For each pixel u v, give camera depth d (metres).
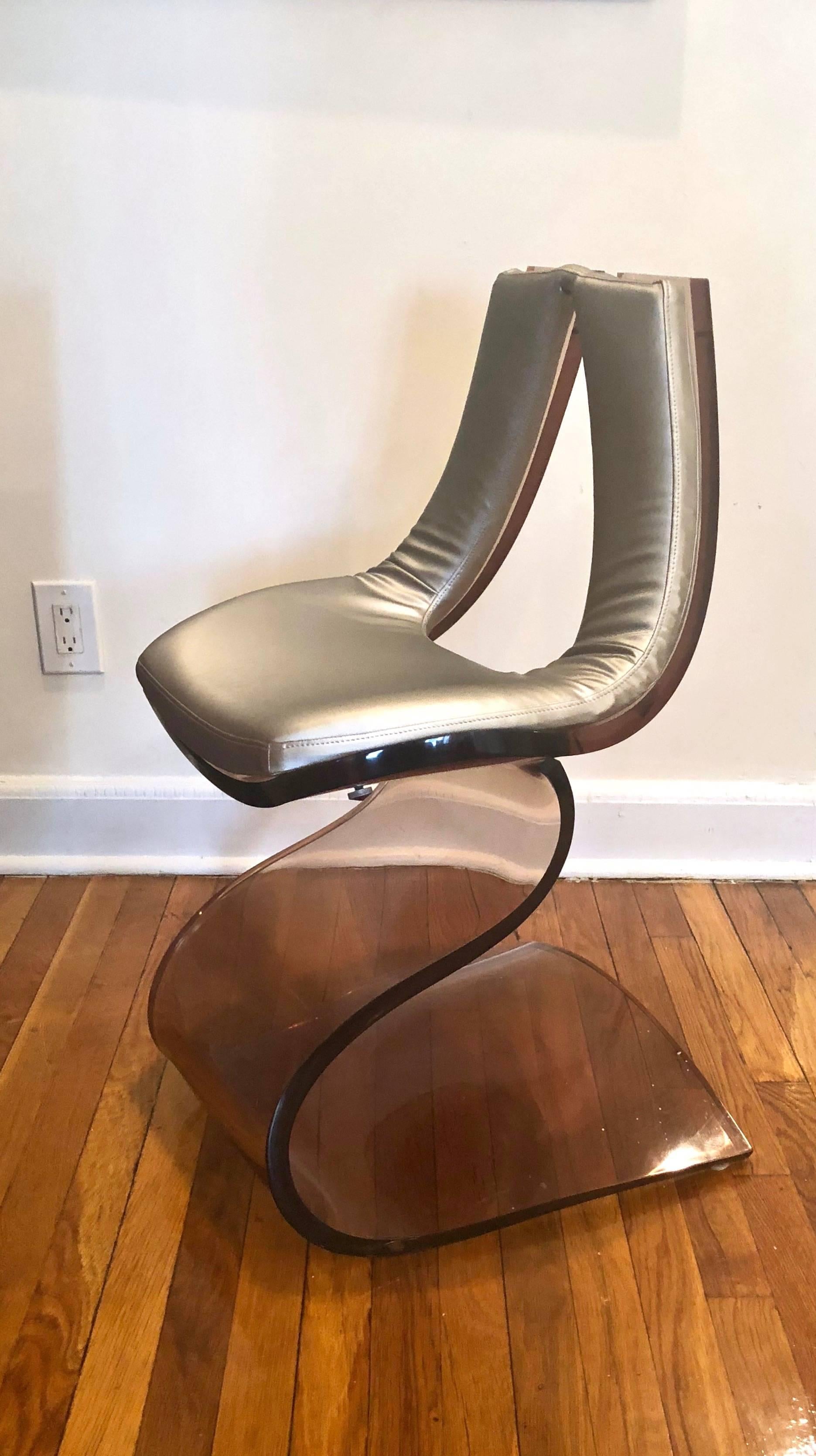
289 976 1.03
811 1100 1.18
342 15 1.17
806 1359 0.90
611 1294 0.96
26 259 1.26
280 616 1.08
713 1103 1.13
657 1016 1.30
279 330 1.31
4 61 1.18
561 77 1.21
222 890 1.20
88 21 1.17
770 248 1.28
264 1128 0.91
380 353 1.32
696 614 0.95
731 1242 1.01
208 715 0.90
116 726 1.51
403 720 0.85
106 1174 1.06
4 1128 1.11
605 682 0.92
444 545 1.19
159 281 1.28
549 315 1.08
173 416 1.35
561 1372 0.89
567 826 1.02
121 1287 0.95
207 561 1.43
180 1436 0.83
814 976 1.37
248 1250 0.99
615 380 0.95
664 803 1.54
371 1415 0.85
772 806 1.54
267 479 1.39
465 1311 0.94
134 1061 1.21
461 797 1.10
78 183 1.23
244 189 1.24
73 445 1.35
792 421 1.36
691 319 0.92
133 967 1.36
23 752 1.52
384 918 1.07
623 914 1.49
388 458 1.38
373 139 1.23
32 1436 0.83
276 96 1.21
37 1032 1.24
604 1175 1.05
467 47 1.19
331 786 0.84
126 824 1.54
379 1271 0.97
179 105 1.20
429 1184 1.02
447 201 1.26
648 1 1.17
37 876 1.54
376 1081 1.14
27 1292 0.94
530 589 1.45
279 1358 0.89
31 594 1.42
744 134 1.23
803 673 1.49
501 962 1.34
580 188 1.25
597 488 1.00
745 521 1.41
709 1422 0.85
